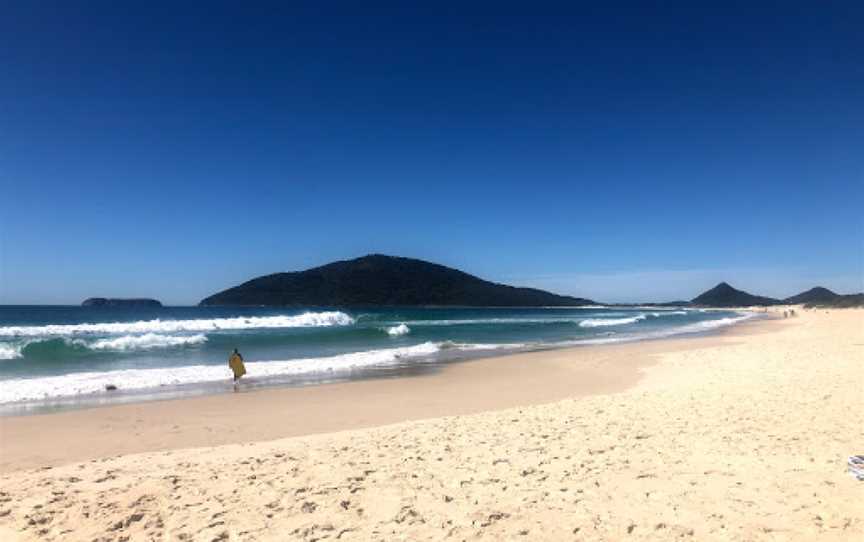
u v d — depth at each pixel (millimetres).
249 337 37688
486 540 5633
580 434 9828
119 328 45375
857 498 6195
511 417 11891
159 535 5859
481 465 8102
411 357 26922
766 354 23594
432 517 6219
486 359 25953
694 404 12109
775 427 9531
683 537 5512
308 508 6531
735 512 6008
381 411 14344
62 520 6270
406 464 8289
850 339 30344
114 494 7121
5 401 15641
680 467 7566
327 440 10516
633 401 13062
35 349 28656
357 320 66000
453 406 14961
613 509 6258
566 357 26594
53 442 11227
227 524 6113
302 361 24688
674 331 49688
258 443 10617
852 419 9906
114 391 17406
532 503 6523
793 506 6082
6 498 7031
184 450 10125
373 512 6395
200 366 23031
